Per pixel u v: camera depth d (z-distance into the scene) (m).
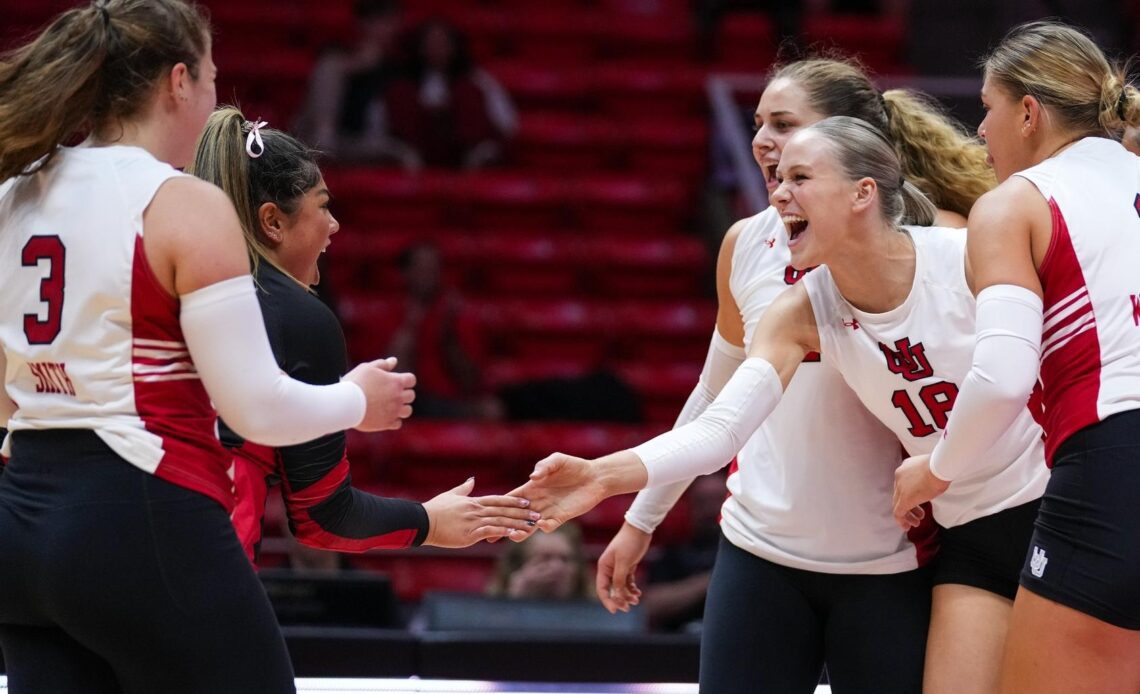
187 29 7.26
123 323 6.83
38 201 7.05
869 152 8.23
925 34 30.77
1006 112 8.44
